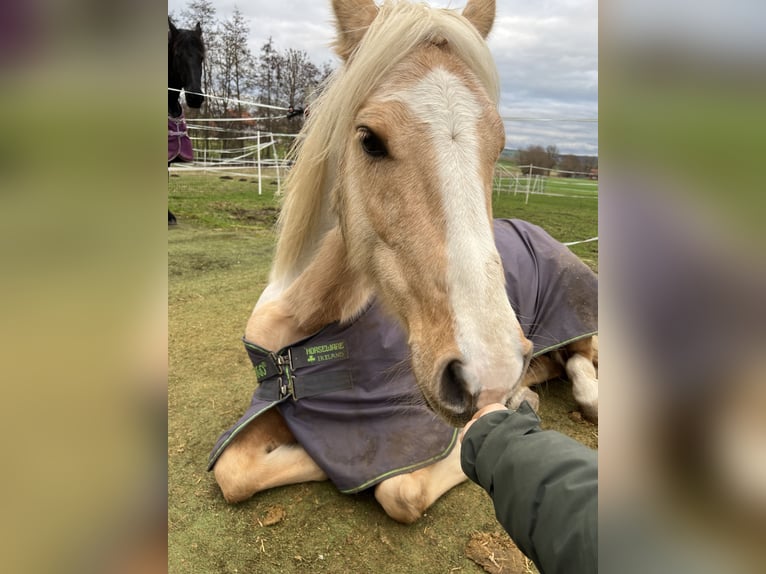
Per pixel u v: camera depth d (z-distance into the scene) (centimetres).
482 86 134
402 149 125
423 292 122
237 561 151
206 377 252
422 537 162
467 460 111
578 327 234
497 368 111
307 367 181
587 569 76
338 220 168
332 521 167
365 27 154
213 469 181
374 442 175
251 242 522
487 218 122
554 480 88
